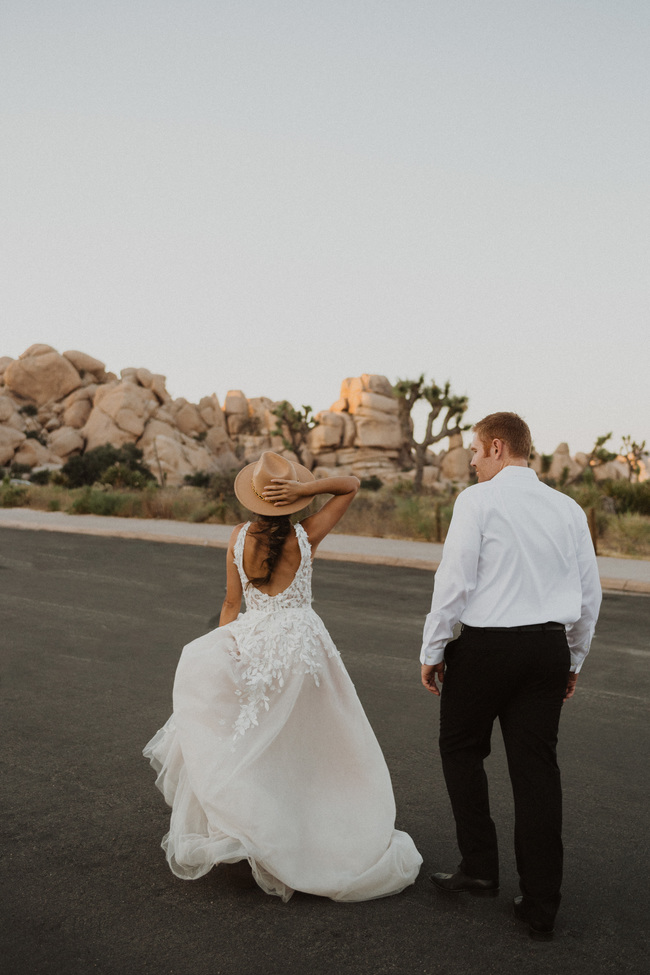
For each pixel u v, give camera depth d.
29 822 3.52
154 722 4.95
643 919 2.81
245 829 2.78
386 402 93.44
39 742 4.55
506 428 2.97
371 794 2.99
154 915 2.77
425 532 17.64
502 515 2.79
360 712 3.06
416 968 2.47
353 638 7.62
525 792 2.72
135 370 106.50
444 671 2.96
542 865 2.67
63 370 103.62
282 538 3.02
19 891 2.92
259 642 2.99
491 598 2.77
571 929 2.73
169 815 3.62
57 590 10.12
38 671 6.14
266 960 2.50
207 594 10.05
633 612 9.43
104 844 3.32
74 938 2.60
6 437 94.44
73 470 65.69
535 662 2.72
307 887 2.84
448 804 3.79
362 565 13.55
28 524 20.30
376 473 88.75
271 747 2.92
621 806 3.81
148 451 96.25
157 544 16.53
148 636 7.50
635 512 23.34
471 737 2.92
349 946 2.59
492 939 2.65
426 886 3.04
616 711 5.41
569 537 2.83
